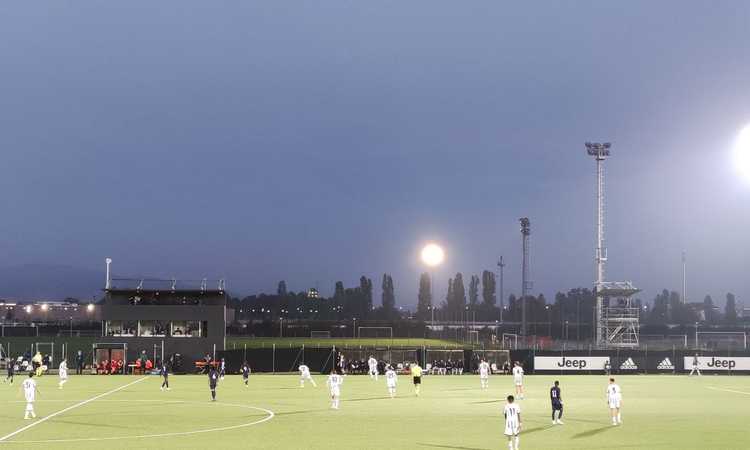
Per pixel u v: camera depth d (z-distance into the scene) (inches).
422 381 3762.3
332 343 5098.4
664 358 4473.4
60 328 6092.5
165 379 3189.0
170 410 2327.8
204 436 1750.7
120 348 4261.8
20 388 3149.6
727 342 5339.6
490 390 3176.7
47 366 4357.8
